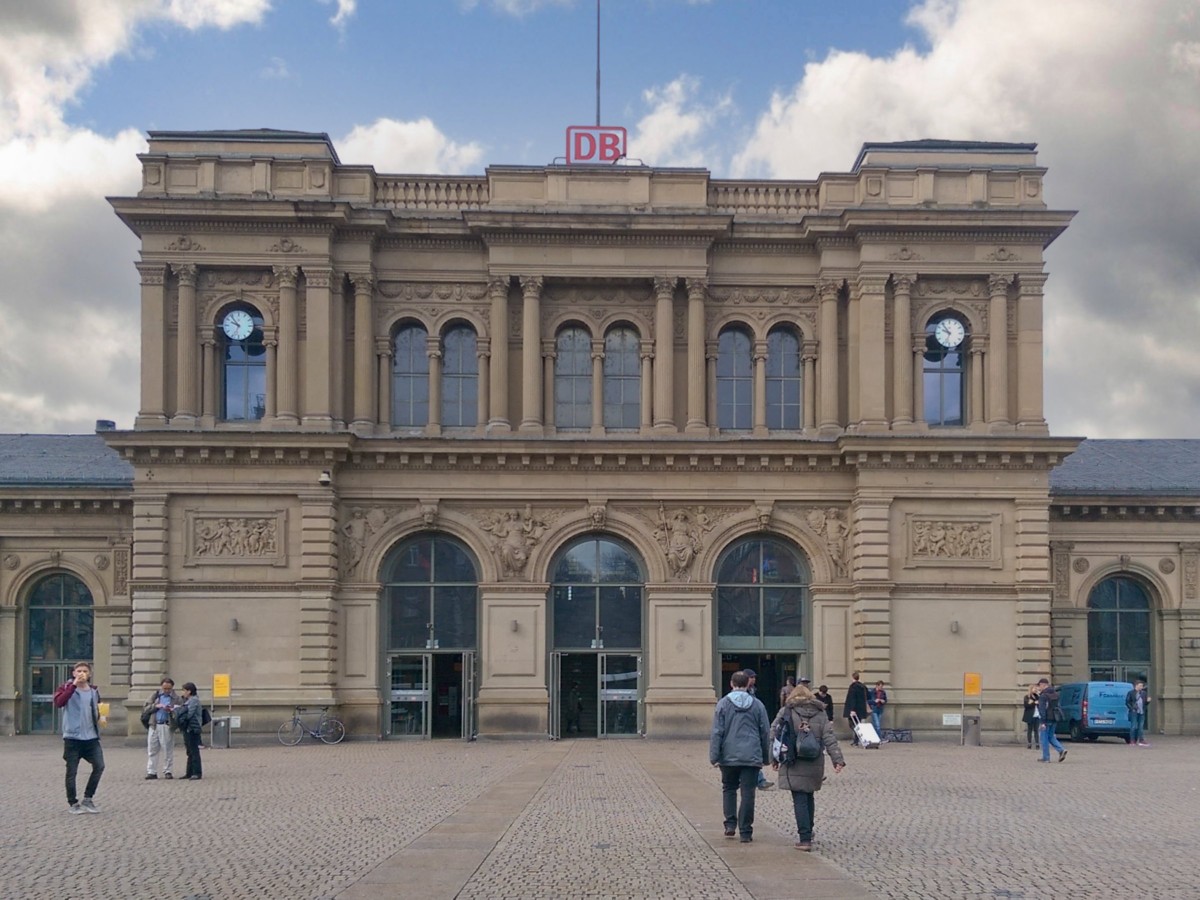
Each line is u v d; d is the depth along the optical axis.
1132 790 32.16
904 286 54.50
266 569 52.50
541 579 53.62
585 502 54.00
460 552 54.38
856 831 24.16
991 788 32.59
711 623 53.75
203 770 38.88
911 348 54.78
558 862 20.58
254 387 54.62
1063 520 61.91
